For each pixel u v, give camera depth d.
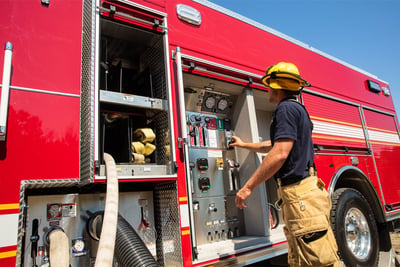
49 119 1.65
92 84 1.70
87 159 1.64
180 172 2.03
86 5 1.98
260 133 3.46
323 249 1.53
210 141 2.80
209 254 2.14
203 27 2.63
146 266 1.41
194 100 2.79
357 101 4.30
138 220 1.95
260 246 2.44
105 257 1.19
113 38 2.22
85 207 1.75
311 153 1.76
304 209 1.60
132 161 1.96
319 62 3.89
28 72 1.65
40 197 1.63
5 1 1.67
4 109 1.46
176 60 2.24
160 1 2.32
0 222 1.38
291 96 1.92
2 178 1.44
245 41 2.99
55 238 1.51
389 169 4.40
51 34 1.79
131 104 1.90
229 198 2.79
